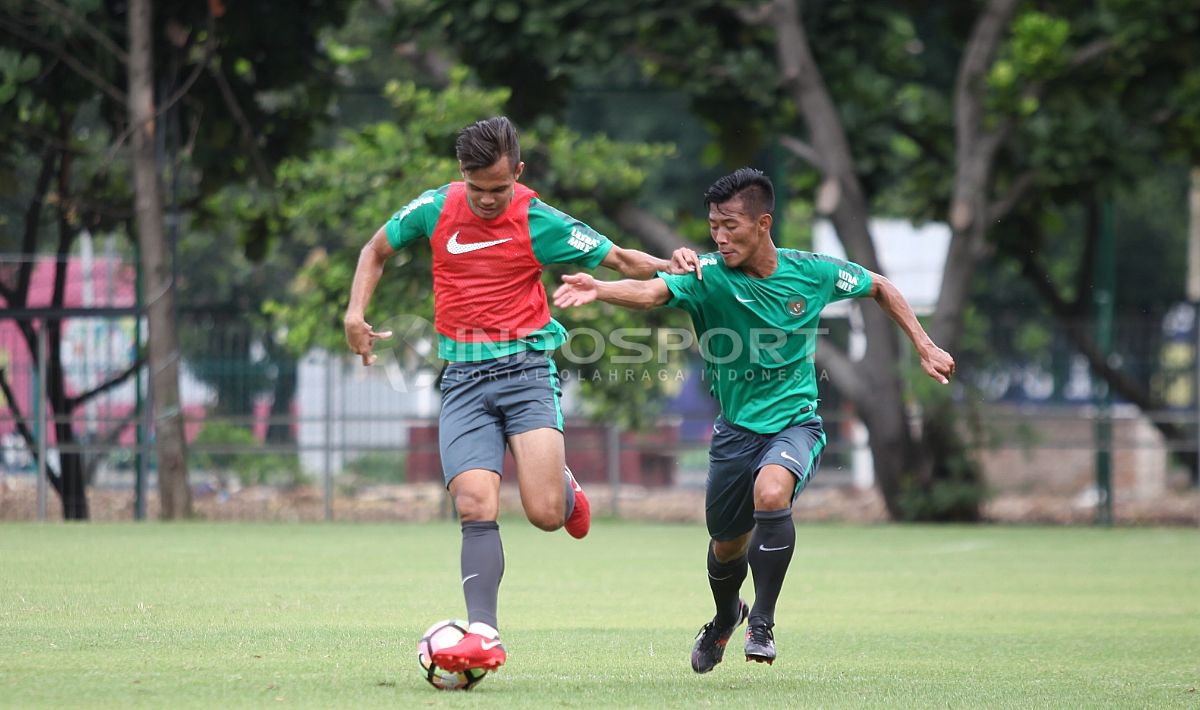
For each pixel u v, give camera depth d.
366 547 42.22
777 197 61.22
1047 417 59.75
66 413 55.31
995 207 62.84
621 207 59.97
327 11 58.62
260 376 59.34
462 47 58.19
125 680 17.69
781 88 59.38
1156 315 68.69
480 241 18.67
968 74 58.81
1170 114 61.62
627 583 33.78
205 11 55.62
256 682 17.75
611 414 60.88
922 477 59.00
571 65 56.53
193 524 51.56
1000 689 18.98
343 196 57.00
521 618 26.69
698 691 18.25
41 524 50.31
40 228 57.09
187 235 64.19
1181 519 60.31
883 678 20.00
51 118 55.84
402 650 21.05
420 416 56.53
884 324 59.41
